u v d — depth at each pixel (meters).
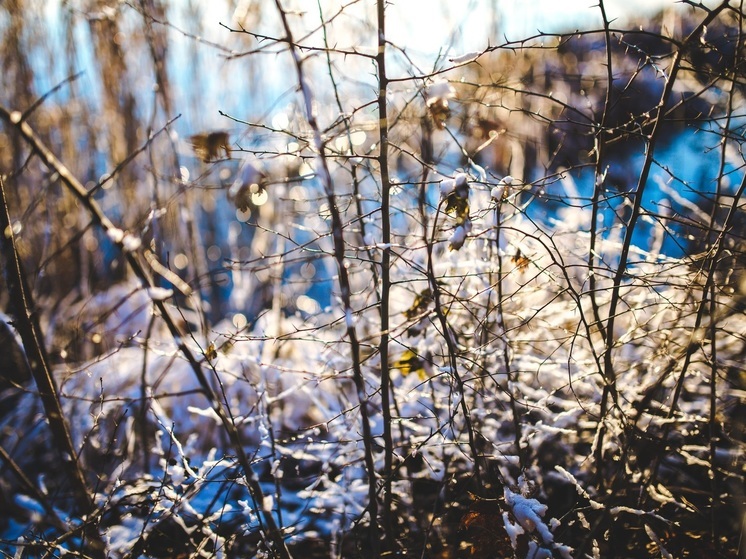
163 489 2.42
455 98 2.19
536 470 2.62
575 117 3.27
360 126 2.31
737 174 3.68
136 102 4.88
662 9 2.98
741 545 2.20
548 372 2.89
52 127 5.14
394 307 3.20
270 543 2.37
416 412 3.03
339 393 3.11
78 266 4.89
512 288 3.06
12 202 4.58
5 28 4.93
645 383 2.73
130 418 3.66
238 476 2.33
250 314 4.76
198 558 2.49
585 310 2.86
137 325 4.58
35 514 2.72
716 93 3.04
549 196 2.28
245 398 3.76
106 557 2.34
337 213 1.95
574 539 2.55
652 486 2.38
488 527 2.22
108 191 4.97
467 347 2.57
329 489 2.81
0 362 4.65
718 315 2.34
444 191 1.91
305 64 3.21
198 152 2.05
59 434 2.44
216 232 6.16
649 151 2.15
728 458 2.60
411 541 2.50
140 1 3.38
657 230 3.13
